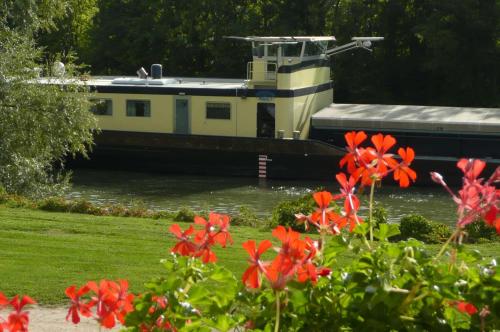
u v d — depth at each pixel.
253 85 41.22
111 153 42.50
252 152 40.31
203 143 41.03
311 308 4.98
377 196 35.47
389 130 40.34
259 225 23.77
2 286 14.13
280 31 59.53
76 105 32.41
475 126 38.59
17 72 31.53
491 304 4.74
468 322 4.92
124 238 19.83
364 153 5.39
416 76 59.81
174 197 35.56
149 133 41.94
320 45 44.31
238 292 5.11
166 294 5.07
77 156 42.75
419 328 4.71
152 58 64.12
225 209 32.88
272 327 5.05
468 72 55.44
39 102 31.64
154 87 42.22
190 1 62.06
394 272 4.97
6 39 32.50
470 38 54.97
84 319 11.98
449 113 41.53
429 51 57.62
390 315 4.75
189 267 5.20
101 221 22.69
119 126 42.97
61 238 19.47
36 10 34.62
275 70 40.97
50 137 31.92
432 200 34.75
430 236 20.70
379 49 60.00
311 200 22.69
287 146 39.66
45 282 14.50
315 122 42.09
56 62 33.12
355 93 59.41
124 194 36.25
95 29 64.56
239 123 41.31
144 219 23.88
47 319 12.14
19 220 22.34
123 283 5.25
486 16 54.16
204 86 42.62
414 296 4.73
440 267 4.88
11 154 30.59
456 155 39.12
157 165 42.09
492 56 55.25
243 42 61.19
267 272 4.66
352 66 59.69
